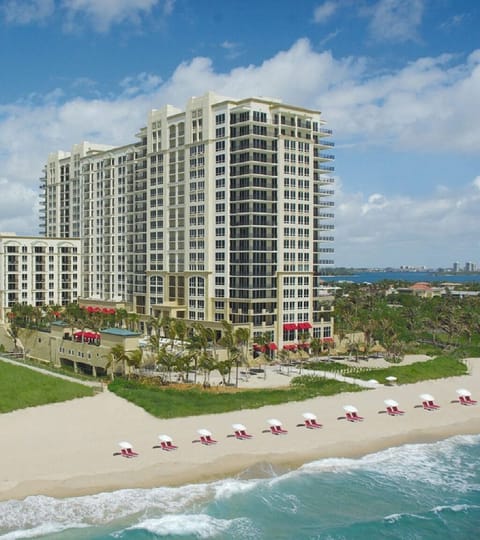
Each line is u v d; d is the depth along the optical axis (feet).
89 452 238.89
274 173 481.05
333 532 191.11
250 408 301.43
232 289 479.82
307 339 481.05
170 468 227.81
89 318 479.00
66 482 212.64
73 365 440.45
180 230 522.06
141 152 577.02
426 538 190.60
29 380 328.29
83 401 305.94
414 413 309.22
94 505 198.49
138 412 290.15
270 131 479.41
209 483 217.97
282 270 477.77
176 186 526.57
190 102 511.40
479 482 230.27
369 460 246.68
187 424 274.98
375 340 506.48
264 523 194.29
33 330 488.02
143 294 567.59
